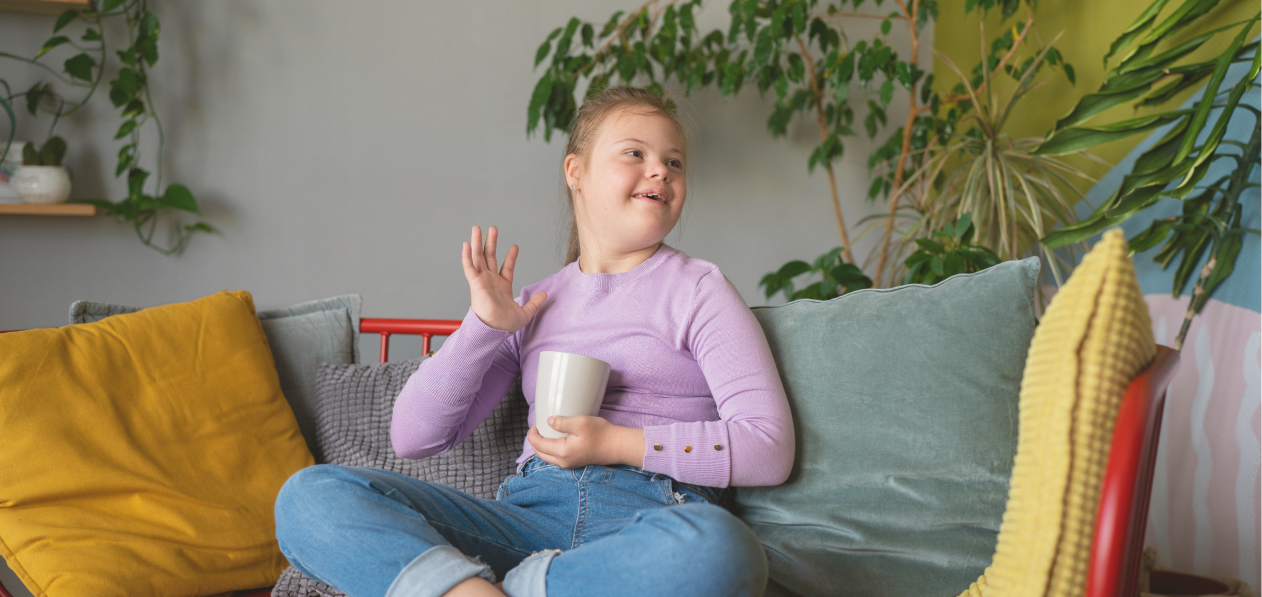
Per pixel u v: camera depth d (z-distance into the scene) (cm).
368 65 229
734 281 248
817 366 102
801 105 227
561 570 75
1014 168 177
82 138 212
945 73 252
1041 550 61
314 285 229
